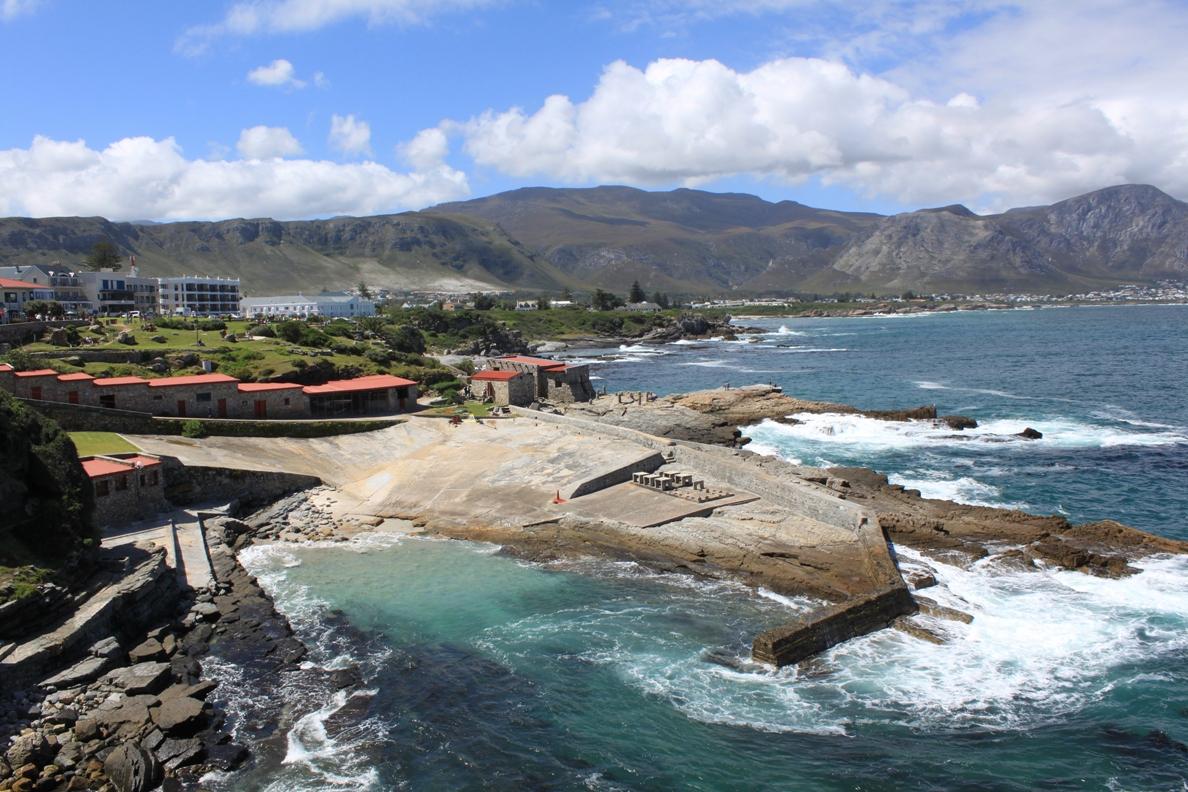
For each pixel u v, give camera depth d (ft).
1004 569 172.04
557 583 171.22
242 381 311.06
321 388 292.81
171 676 127.95
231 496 218.59
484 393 347.15
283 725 119.03
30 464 149.28
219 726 117.70
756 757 112.57
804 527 188.75
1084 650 139.03
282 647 141.38
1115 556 178.60
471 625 151.53
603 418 340.80
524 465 242.37
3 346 317.22
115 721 113.70
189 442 238.89
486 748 114.32
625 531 191.83
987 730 118.21
